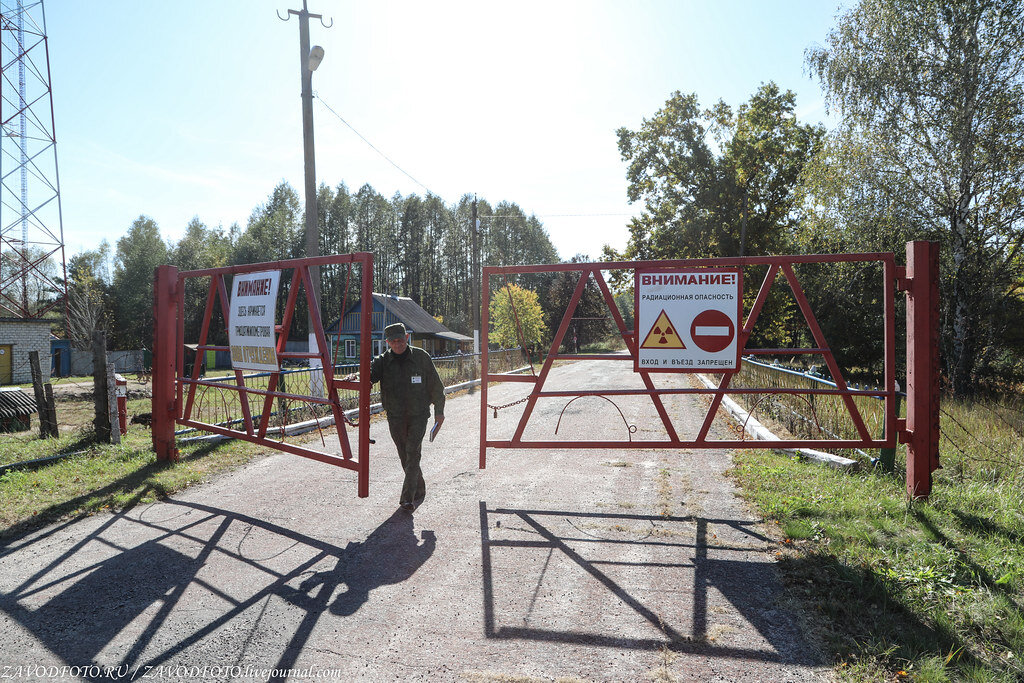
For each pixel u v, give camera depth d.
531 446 5.98
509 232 81.00
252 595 3.70
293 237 68.50
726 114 31.69
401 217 75.50
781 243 31.08
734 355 5.47
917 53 18.30
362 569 4.08
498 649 3.05
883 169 18.47
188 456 7.34
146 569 4.10
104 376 7.94
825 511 4.93
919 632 3.04
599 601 3.56
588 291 54.47
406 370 5.41
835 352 27.12
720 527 4.83
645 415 10.89
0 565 4.18
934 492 5.35
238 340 6.56
